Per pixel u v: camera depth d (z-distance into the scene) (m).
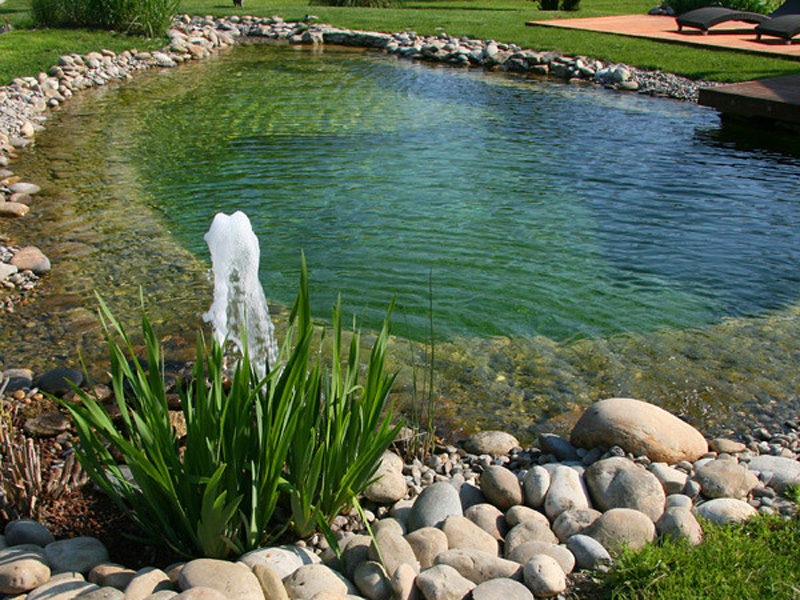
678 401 4.24
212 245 4.53
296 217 7.10
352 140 9.98
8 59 14.51
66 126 10.77
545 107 12.45
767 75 13.84
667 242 6.66
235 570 2.48
